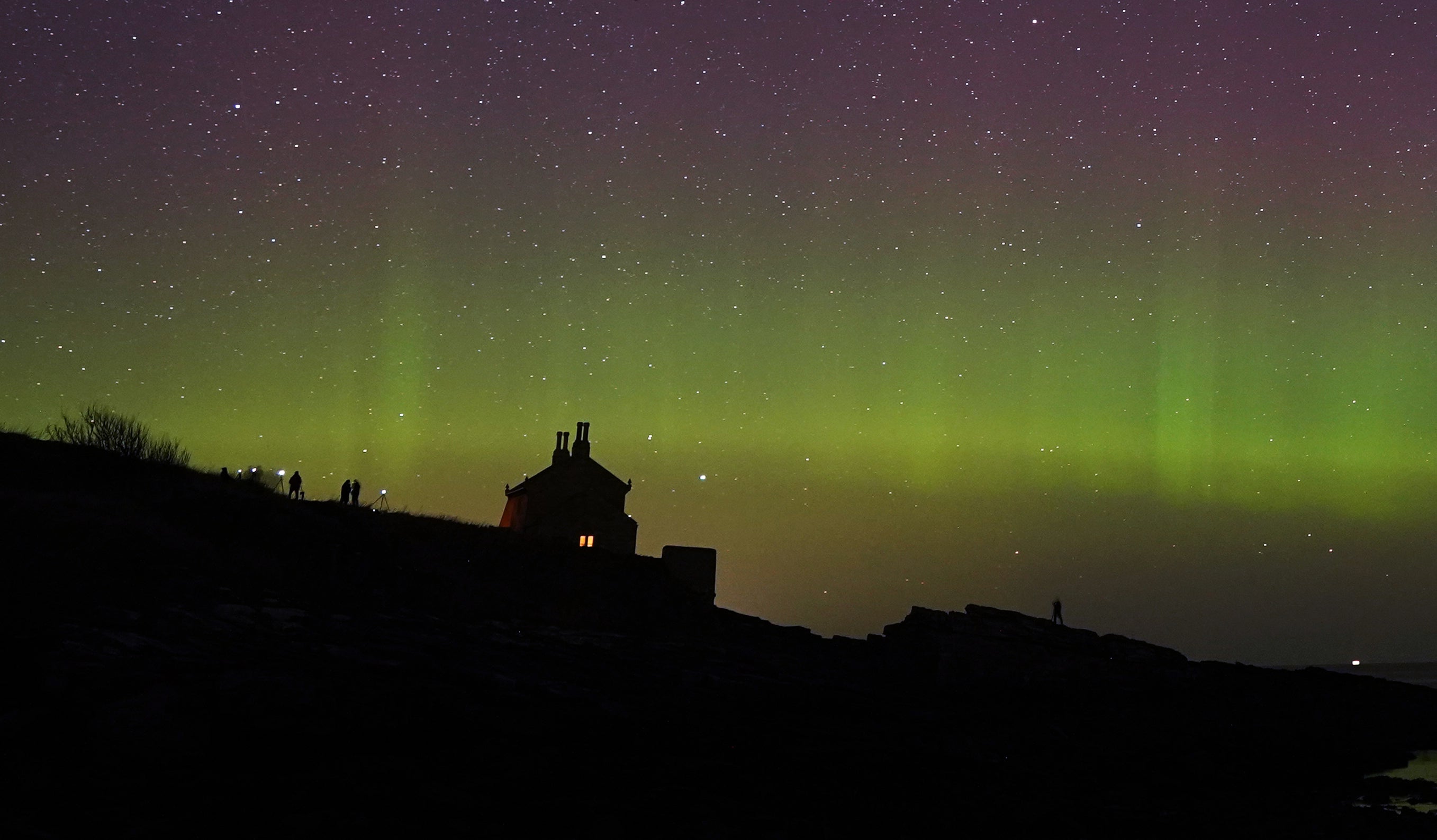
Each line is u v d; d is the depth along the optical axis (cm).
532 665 2508
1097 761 2392
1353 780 2492
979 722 2856
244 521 3262
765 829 1400
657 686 2561
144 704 1466
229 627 2203
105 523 2764
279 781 1349
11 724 1323
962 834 1526
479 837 1231
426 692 1900
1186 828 1725
